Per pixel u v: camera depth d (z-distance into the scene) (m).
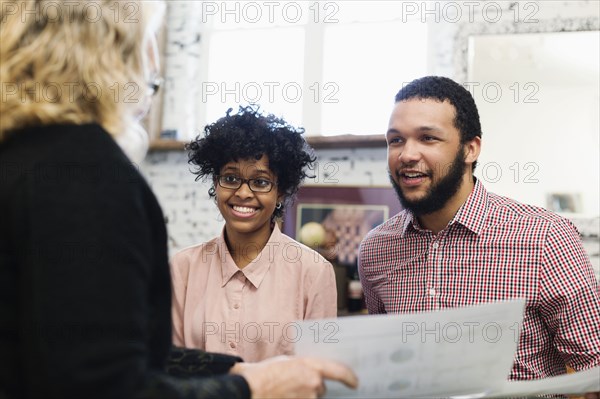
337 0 2.95
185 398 0.60
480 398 0.84
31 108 0.61
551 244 1.23
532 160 2.34
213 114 3.02
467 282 1.29
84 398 0.52
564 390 0.85
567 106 2.33
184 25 3.08
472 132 1.28
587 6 2.38
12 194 0.56
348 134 2.64
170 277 0.69
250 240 1.43
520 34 2.43
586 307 1.19
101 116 0.67
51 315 0.51
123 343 0.54
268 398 0.71
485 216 1.31
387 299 1.43
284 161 1.44
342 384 0.77
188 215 2.90
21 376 0.55
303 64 2.95
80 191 0.56
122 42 0.69
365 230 2.61
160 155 2.96
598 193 2.26
